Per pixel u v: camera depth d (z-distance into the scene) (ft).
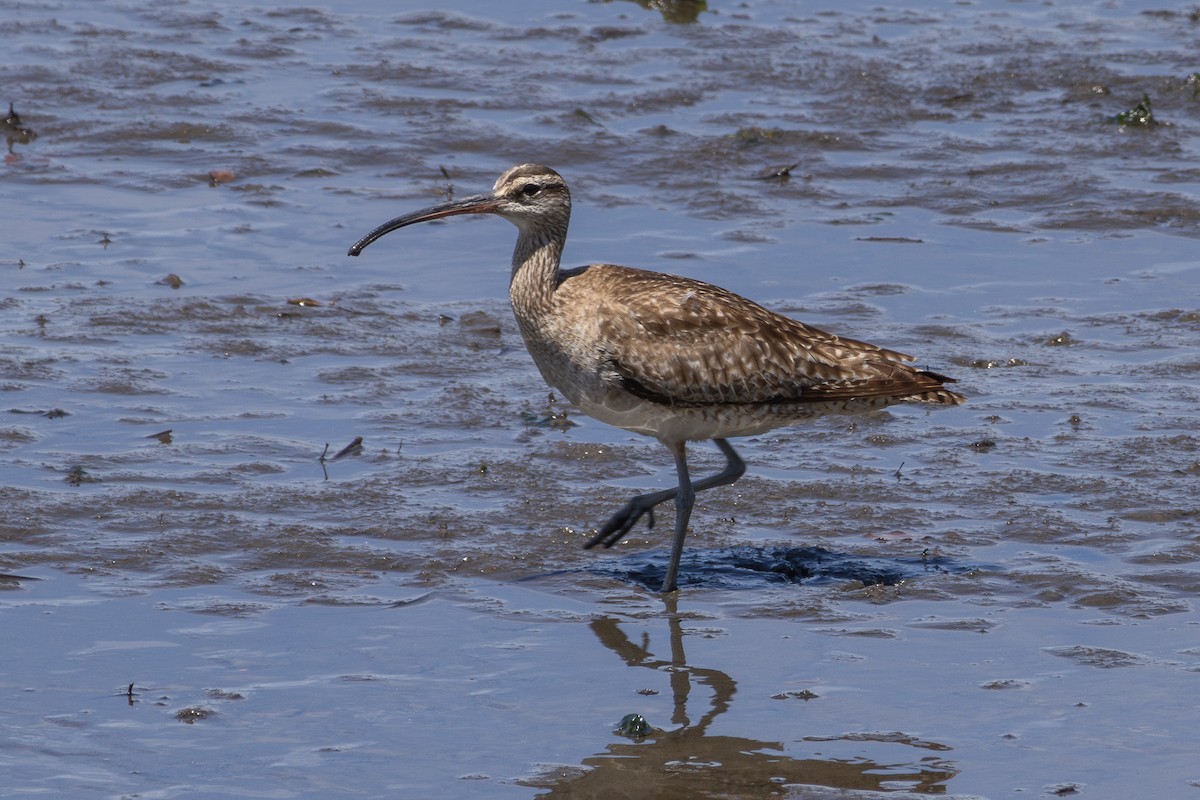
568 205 41.22
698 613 38.88
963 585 40.09
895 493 45.44
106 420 48.98
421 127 76.33
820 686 35.24
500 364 54.65
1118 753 32.37
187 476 45.34
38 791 30.73
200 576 39.83
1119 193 69.97
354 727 33.40
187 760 31.99
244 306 58.08
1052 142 76.13
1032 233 66.64
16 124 74.28
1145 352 55.67
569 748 32.73
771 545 42.70
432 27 92.48
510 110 79.00
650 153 73.92
